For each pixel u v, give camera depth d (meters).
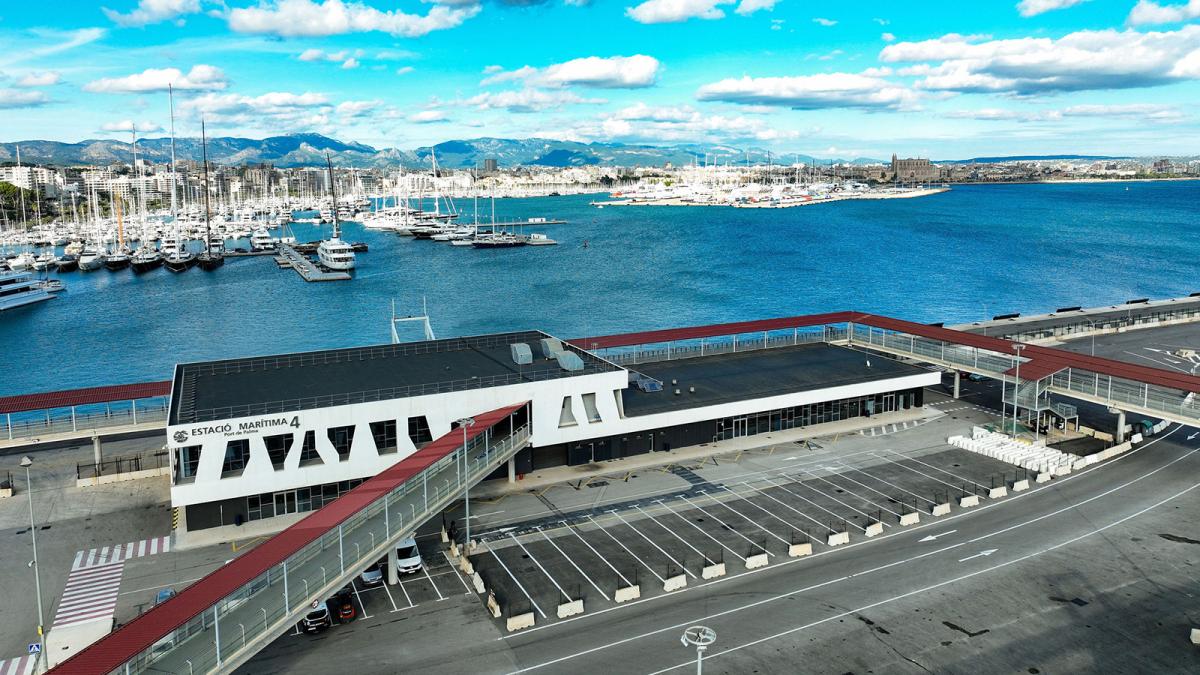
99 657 36.19
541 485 75.25
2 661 47.84
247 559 45.00
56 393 77.88
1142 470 77.56
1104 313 160.25
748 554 60.81
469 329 174.75
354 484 70.00
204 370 82.56
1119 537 63.16
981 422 93.44
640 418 80.44
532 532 65.25
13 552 62.34
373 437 69.94
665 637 49.91
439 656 48.06
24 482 76.56
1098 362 87.62
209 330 178.50
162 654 42.03
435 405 71.88
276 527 66.12
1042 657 47.44
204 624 44.88
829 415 93.44
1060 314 161.25
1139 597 54.03
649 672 46.31
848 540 63.16
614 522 67.00
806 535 64.00
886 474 77.31
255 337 170.75
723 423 87.25
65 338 172.50
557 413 76.75
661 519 67.50
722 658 47.56
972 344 97.62
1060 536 63.53
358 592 55.94
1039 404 89.19
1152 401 82.00
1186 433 88.56
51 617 52.88
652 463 80.56
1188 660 46.97
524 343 93.12
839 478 76.44
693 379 95.56
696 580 56.94
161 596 54.78
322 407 68.19
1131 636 49.47
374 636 50.31
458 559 60.50
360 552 52.59
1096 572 57.59
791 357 106.56
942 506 67.81
